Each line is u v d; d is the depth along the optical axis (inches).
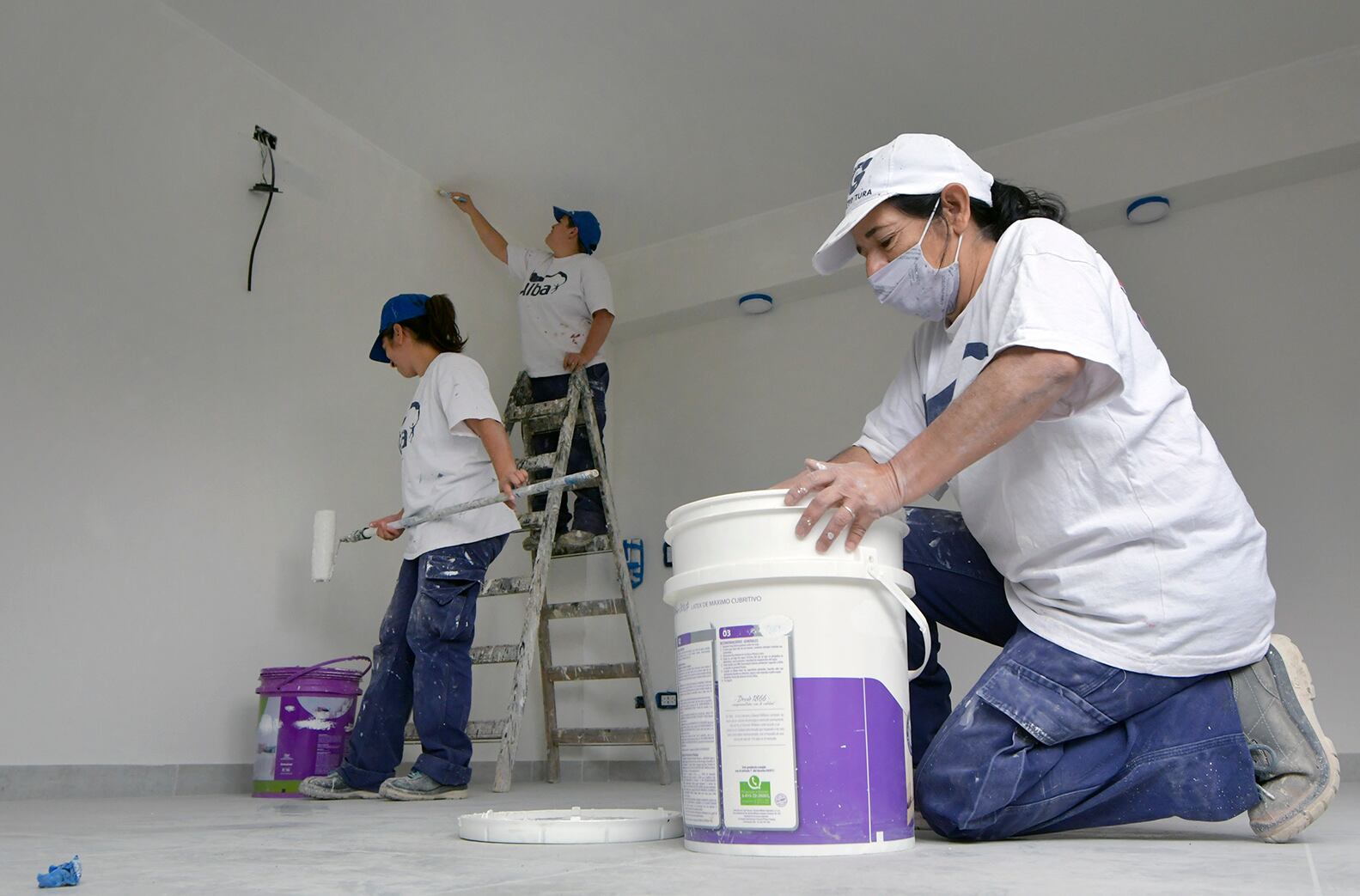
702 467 177.9
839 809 43.4
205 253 123.8
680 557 48.5
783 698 44.0
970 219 55.9
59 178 109.3
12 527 99.6
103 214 113.0
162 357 116.3
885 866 39.5
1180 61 140.5
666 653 172.1
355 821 71.5
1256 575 51.1
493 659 123.0
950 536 61.9
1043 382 46.1
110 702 104.9
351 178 147.6
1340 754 128.6
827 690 44.0
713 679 45.6
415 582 106.8
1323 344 139.7
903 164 54.9
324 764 110.3
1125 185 148.5
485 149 156.3
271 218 133.3
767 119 151.4
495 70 140.2
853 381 168.7
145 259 116.6
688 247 181.3
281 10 127.4
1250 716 50.7
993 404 46.1
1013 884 34.2
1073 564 51.4
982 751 49.4
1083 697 49.6
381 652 105.3
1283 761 49.2
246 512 122.5
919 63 139.9
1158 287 150.0
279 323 131.6
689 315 181.3
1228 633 50.0
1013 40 135.9
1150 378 51.9
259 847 51.3
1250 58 140.3
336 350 139.1
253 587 121.7
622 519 182.5
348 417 138.9
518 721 118.0
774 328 177.8
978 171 56.2
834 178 165.5
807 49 137.3
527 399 158.6
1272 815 48.8
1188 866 39.2
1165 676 50.0
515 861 43.5
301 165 139.6
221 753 114.7
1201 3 129.6
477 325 165.5
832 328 172.7
